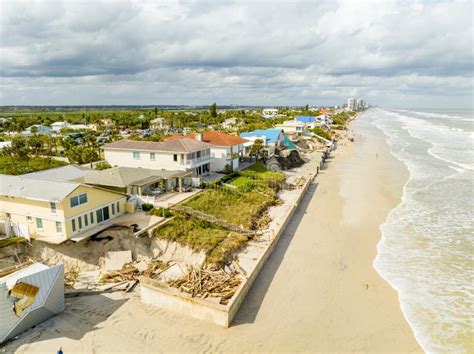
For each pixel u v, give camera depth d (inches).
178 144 2075.5
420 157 3627.0
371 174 2797.7
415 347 887.7
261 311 1020.5
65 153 3021.7
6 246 1219.9
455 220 1739.7
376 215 1814.7
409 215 1813.5
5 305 884.0
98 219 1376.7
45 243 1259.2
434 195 2178.9
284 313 1014.4
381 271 1247.5
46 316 976.3
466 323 975.0
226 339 908.6
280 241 1487.5
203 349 874.1
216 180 2053.4
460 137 5511.8
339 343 902.4
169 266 1237.1
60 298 1006.4
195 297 1005.2
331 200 2074.3
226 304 988.6
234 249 1317.7
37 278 952.9
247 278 1105.4
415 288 1142.3
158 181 1831.9
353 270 1254.3
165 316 997.2
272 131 3454.7
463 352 870.4
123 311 1017.5
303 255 1362.0
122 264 1249.4
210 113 7652.6
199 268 1195.9
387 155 3762.3
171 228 1357.0
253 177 2290.8
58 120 7416.3
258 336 920.9
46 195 1235.2
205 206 1646.2
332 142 4495.6
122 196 1488.7
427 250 1409.9
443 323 975.0
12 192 1284.4
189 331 936.3
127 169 1775.3
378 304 1059.9
